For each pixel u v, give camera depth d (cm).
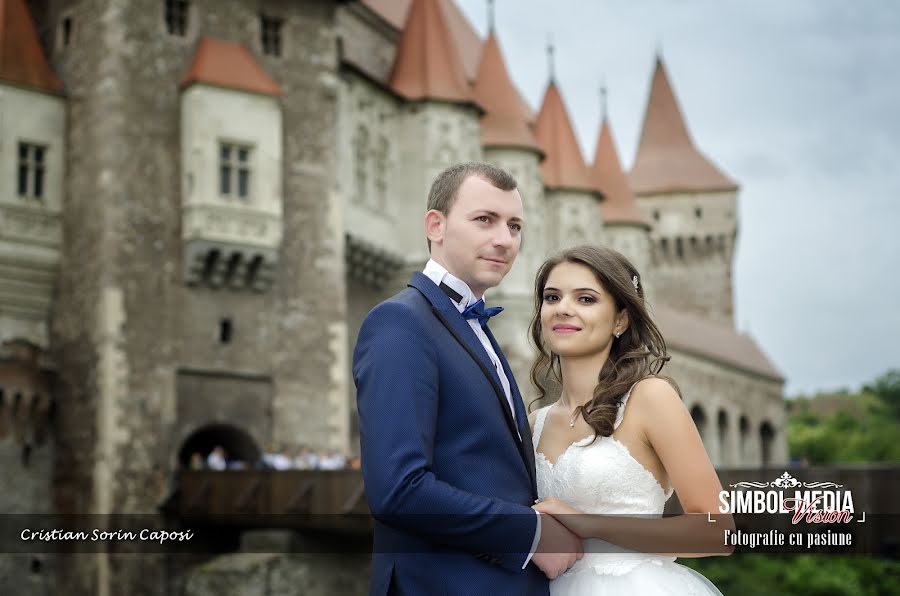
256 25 3269
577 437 491
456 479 427
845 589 2436
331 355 3225
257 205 3083
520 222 472
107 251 2906
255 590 2517
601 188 5344
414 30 3869
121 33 3009
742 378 6216
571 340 492
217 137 3039
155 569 2761
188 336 2977
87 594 2764
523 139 4072
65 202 3091
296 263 3203
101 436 2822
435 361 430
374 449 410
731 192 6869
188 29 3138
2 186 2989
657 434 460
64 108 3125
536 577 442
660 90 7250
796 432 8588
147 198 2984
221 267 3019
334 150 3347
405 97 3744
